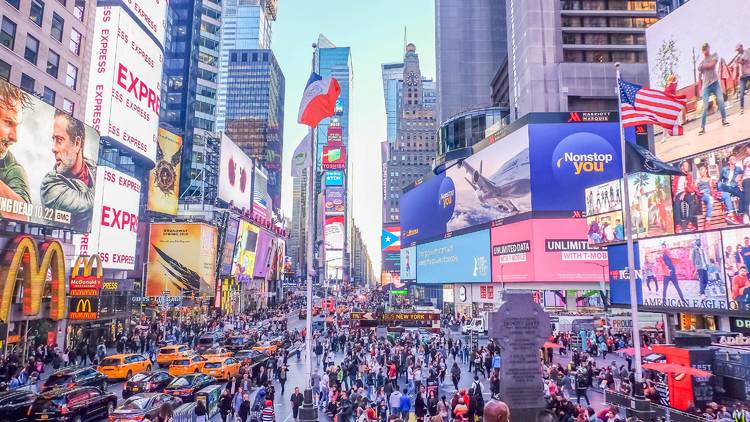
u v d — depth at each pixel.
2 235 35.91
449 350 44.44
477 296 89.88
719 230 35.66
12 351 37.91
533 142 75.25
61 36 46.44
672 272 39.53
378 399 22.66
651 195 42.00
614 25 88.62
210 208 96.56
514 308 14.33
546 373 28.39
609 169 73.62
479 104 145.50
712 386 23.25
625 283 45.03
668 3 83.94
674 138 40.50
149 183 85.38
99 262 44.94
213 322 66.88
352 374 30.55
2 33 39.12
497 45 148.50
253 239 109.00
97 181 58.59
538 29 87.62
